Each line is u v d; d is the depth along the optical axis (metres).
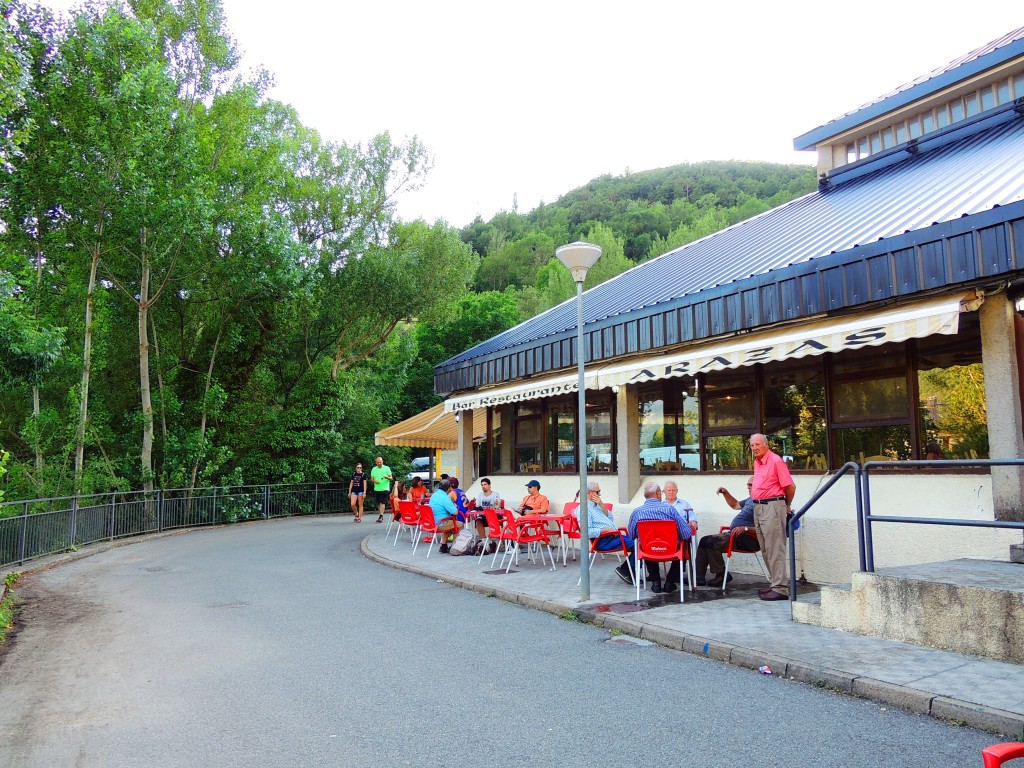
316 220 29.89
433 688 5.66
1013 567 6.87
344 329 28.77
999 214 7.41
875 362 9.62
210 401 22.84
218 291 22.62
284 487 26.27
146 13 21.03
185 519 21.27
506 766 4.14
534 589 9.67
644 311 11.78
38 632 8.12
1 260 18.00
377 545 15.76
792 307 9.45
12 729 4.97
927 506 8.57
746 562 10.76
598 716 4.94
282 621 8.36
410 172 31.12
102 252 19.20
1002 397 7.83
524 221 126.25
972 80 12.97
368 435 31.30
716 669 6.01
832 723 4.68
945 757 4.10
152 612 9.08
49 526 14.09
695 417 12.20
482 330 47.28
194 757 4.39
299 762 4.27
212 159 22.14
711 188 131.62
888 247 8.41
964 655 5.76
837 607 6.83
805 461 10.44
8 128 15.62
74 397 18.75
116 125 17.08
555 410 15.79
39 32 17.09
